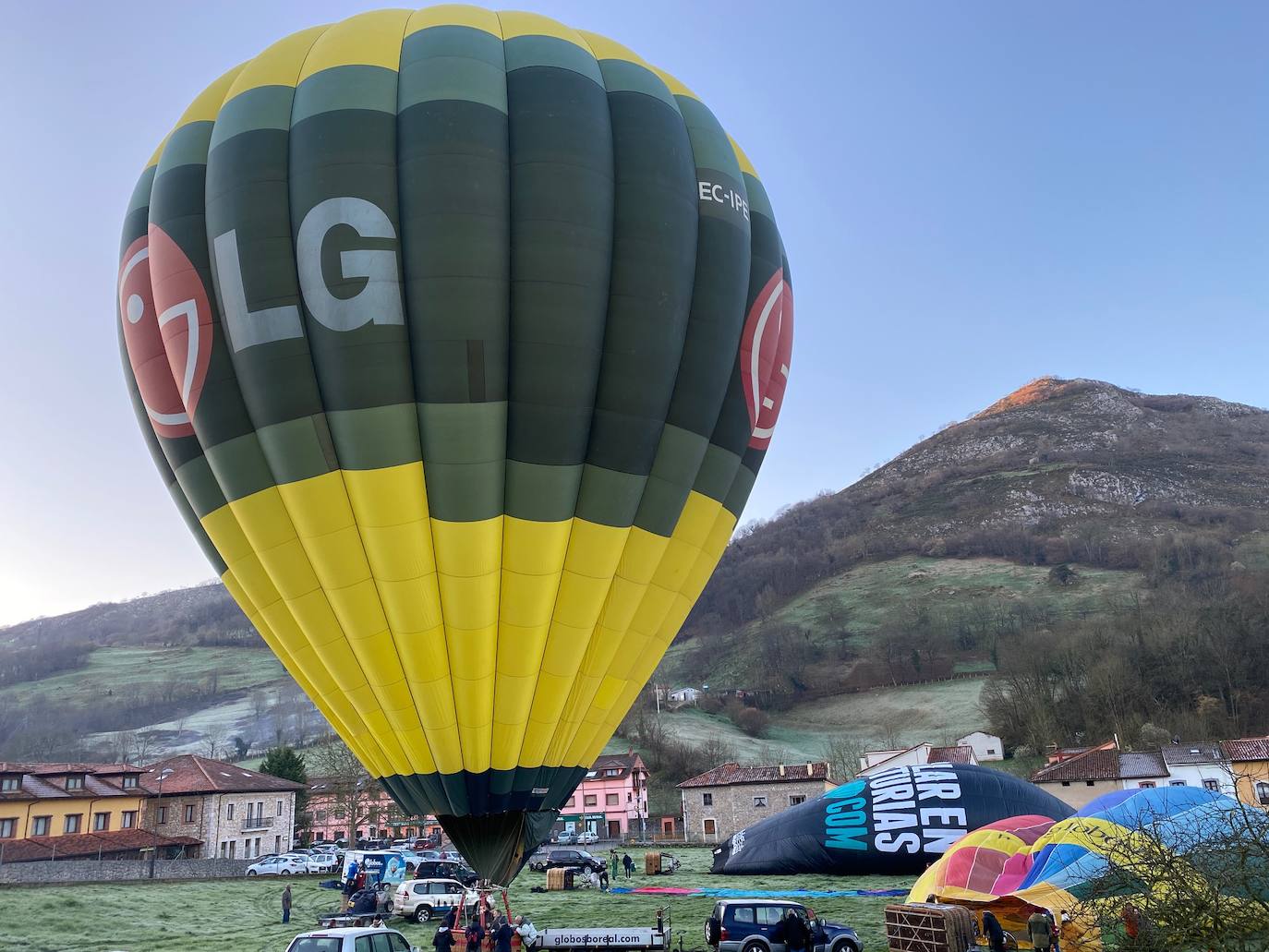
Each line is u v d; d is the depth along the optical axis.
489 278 18.38
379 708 20.34
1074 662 130.75
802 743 147.75
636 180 19.94
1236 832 12.72
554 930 23.23
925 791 39.03
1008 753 116.12
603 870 43.75
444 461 18.50
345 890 38.59
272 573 19.80
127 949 26.61
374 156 18.69
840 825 39.84
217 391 19.27
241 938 29.08
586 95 20.16
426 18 21.19
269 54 20.95
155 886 43.09
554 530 19.33
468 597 19.17
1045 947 19.31
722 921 22.97
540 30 21.34
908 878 38.78
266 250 18.64
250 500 19.45
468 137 18.80
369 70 19.66
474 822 21.00
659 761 115.69
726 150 22.34
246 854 67.25
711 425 20.89
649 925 28.61
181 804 66.25
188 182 20.09
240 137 19.41
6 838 58.06
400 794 21.44
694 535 21.53
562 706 20.80
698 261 20.73
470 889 33.69
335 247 18.28
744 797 71.69
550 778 21.27
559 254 18.72
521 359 18.69
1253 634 122.00
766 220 23.64
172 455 20.61
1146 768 66.75
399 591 19.11
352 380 18.23
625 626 20.91
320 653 20.12
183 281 19.52
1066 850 22.83
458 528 18.80
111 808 64.06
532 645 19.92
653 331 19.55
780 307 23.17
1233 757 64.94
